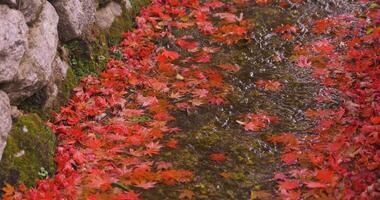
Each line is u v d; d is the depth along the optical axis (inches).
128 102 256.4
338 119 239.8
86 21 272.7
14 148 201.6
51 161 213.0
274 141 233.3
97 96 255.3
